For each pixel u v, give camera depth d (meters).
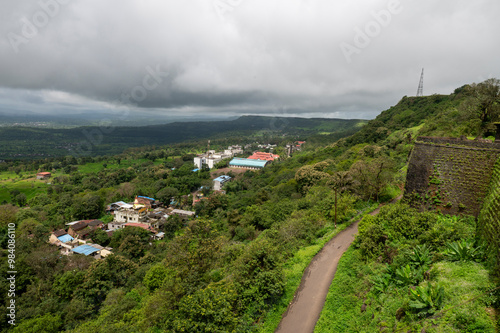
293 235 32.34
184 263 26.00
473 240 18.53
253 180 116.00
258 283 20.86
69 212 76.62
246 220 54.84
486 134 42.94
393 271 19.05
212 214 76.69
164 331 18.91
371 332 15.36
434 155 27.39
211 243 26.86
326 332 17.58
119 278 40.84
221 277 27.05
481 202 23.52
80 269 46.31
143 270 43.47
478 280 14.02
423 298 13.66
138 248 58.44
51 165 140.00
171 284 23.91
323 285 22.78
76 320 33.25
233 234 55.47
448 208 25.44
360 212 38.06
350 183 41.69
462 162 25.56
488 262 15.19
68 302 37.34
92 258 52.38
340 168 68.00
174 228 70.44
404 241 22.03
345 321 17.86
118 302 32.38
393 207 26.91
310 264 26.02
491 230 16.53
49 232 65.50
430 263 17.58
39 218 72.06
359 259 23.94
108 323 26.80
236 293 20.47
